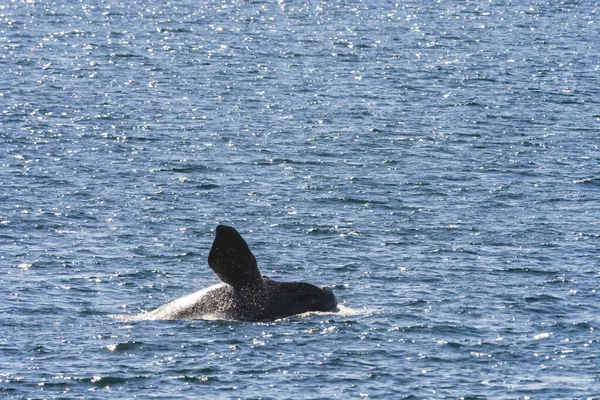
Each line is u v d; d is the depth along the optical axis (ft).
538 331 309.01
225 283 315.37
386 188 520.83
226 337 293.02
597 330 311.47
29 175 526.98
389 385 263.29
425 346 292.20
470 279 367.66
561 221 459.73
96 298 339.57
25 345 287.69
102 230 431.84
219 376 266.77
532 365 280.51
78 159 570.87
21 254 390.83
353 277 369.30
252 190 511.40
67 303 331.98
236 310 310.45
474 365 279.69
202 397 254.06
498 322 317.01
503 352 289.74
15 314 317.01
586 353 290.76
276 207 479.00
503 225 451.12
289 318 310.45
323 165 573.33
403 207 483.51
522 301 340.18
